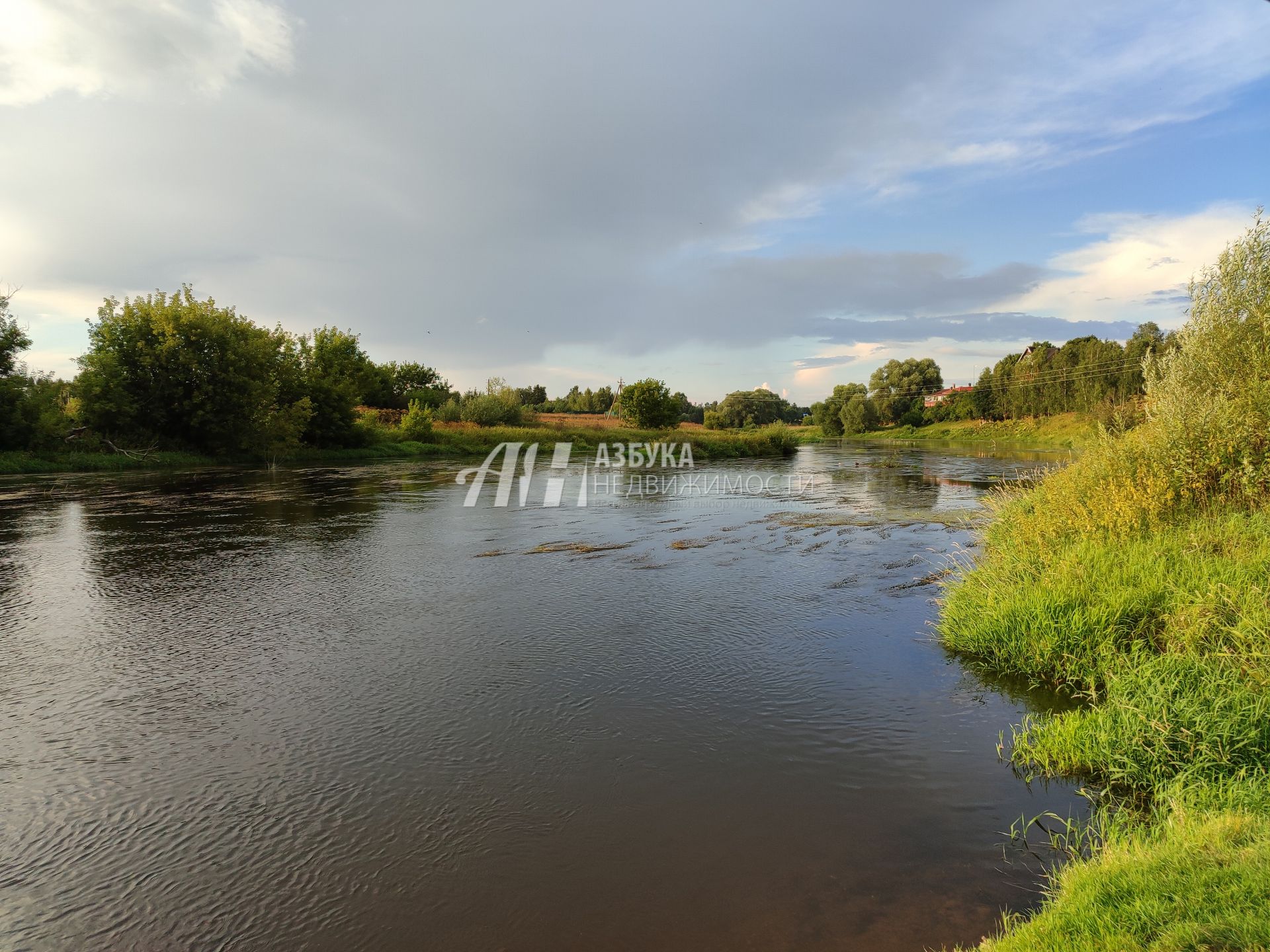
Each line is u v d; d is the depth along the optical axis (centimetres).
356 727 534
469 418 5666
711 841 387
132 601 899
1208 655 527
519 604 887
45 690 607
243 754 490
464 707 571
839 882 350
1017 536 905
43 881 356
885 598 912
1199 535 739
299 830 400
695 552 1231
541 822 407
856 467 3706
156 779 456
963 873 355
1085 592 674
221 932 320
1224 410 849
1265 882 263
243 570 1086
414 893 346
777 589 963
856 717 550
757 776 459
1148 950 241
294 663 672
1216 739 434
